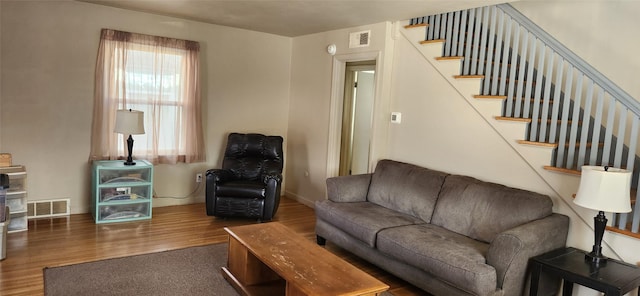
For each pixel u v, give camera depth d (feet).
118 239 12.92
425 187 12.52
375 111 15.16
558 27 12.86
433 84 13.57
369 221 11.57
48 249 11.82
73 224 14.07
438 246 9.78
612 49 11.62
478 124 12.34
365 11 13.42
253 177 16.79
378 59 15.06
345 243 12.37
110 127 15.33
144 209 15.28
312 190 18.54
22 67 13.88
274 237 10.16
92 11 14.79
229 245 10.63
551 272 8.72
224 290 10.01
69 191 15.10
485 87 12.21
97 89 15.01
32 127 14.24
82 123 15.06
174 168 17.17
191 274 10.76
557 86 10.46
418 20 14.08
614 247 9.32
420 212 12.30
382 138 15.29
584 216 9.89
